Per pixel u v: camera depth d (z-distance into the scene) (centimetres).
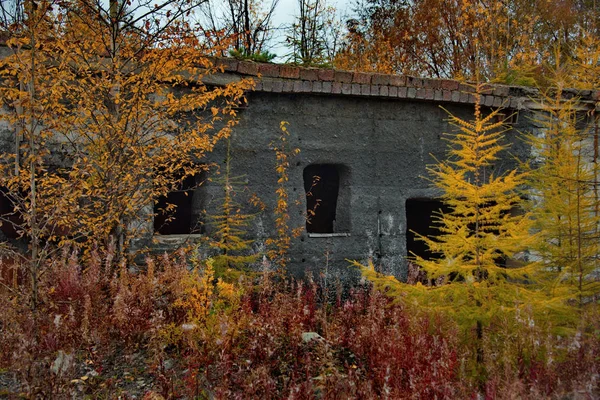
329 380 443
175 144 675
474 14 1577
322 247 799
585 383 381
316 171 1116
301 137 791
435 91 830
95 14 670
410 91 816
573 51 1288
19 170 593
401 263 836
